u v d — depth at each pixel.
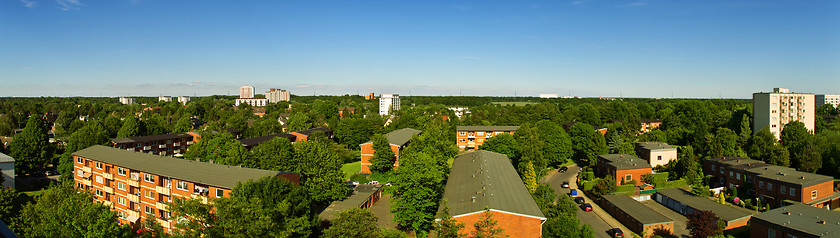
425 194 53.97
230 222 34.84
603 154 103.38
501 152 106.88
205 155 93.56
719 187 84.06
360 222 42.84
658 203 78.44
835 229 51.06
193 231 36.09
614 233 60.56
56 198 43.97
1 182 72.44
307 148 76.69
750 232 57.81
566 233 47.62
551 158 108.44
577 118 185.62
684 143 124.56
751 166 81.50
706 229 54.09
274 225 38.31
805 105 119.38
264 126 151.50
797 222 53.69
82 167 72.12
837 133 95.06
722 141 97.12
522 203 46.84
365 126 138.00
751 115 125.75
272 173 57.09
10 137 152.75
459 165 75.56
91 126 113.19
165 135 122.31
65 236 36.00
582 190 87.62
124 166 63.34
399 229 58.50
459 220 43.38
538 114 177.38
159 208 59.22
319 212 62.03
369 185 81.00
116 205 66.12
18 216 50.47
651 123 174.38
